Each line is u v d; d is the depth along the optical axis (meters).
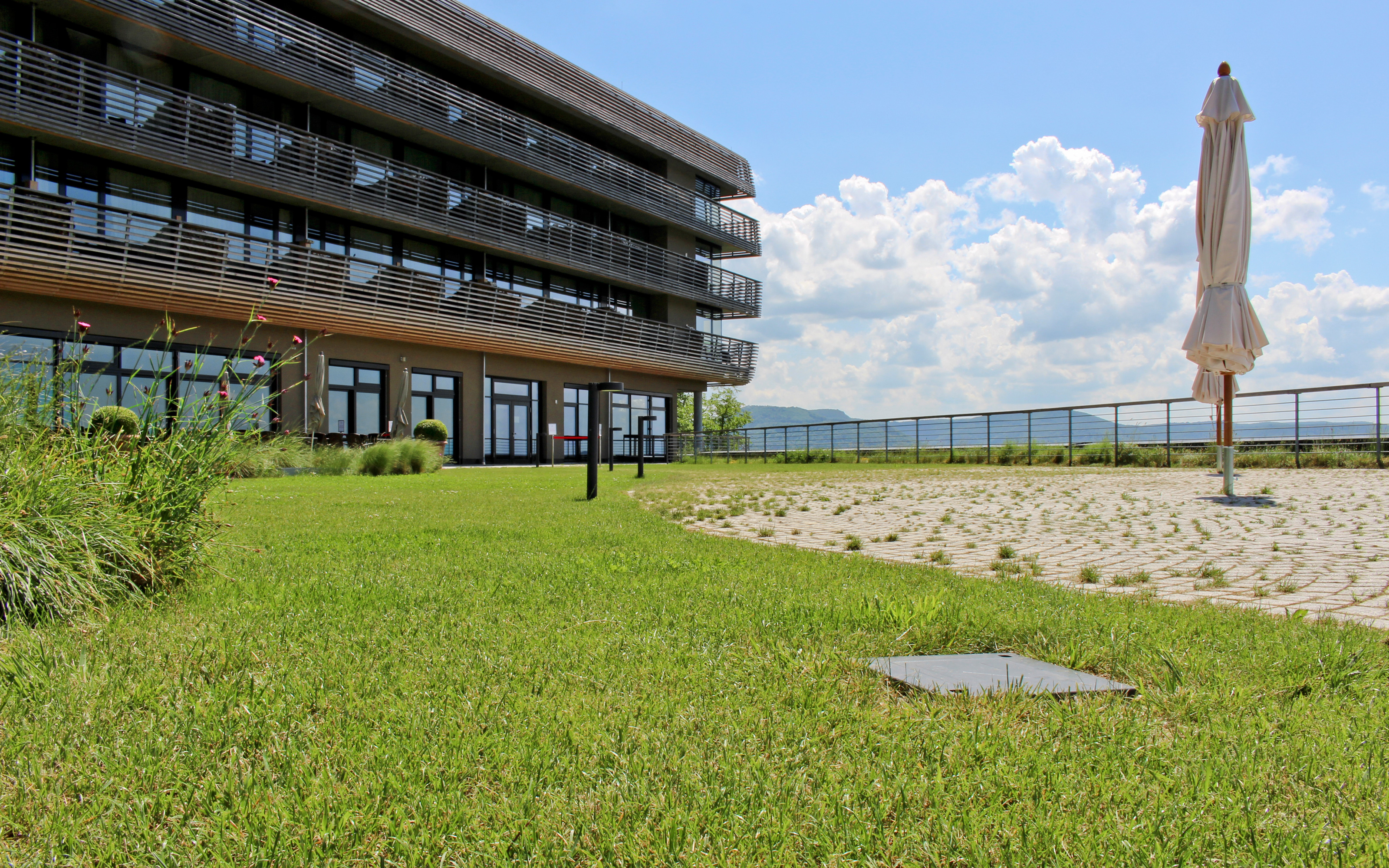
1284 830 1.27
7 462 2.66
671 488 11.16
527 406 25.73
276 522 5.93
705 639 2.44
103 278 15.35
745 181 33.97
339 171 19.58
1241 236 8.37
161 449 3.13
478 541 4.90
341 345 20.09
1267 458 14.60
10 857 1.18
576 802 1.37
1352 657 2.22
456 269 23.05
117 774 1.44
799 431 26.17
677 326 30.47
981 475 14.08
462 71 22.95
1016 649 2.44
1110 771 1.50
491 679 2.01
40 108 14.59
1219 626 2.67
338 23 20.17
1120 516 6.92
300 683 1.93
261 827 1.27
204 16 16.81
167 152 16.25
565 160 25.27
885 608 2.74
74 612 2.53
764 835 1.26
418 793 1.39
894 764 1.53
